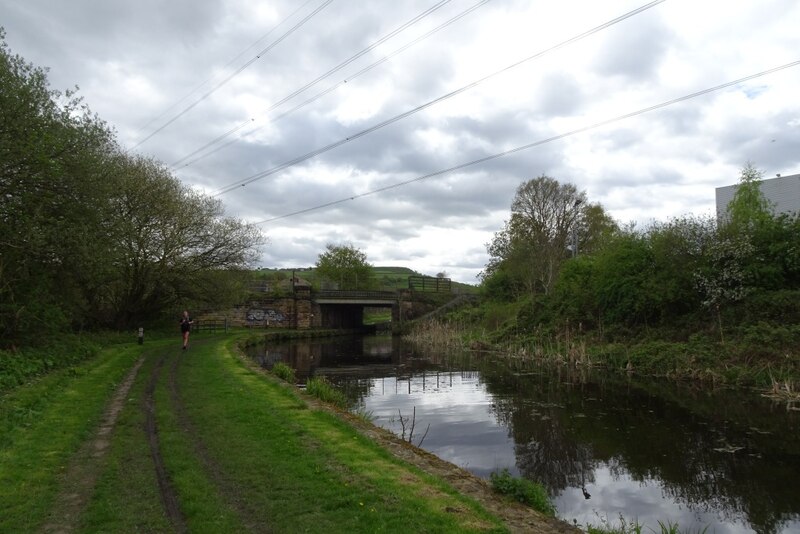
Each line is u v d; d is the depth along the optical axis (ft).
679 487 35.86
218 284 129.59
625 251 102.99
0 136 58.29
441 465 31.27
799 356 67.05
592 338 104.58
